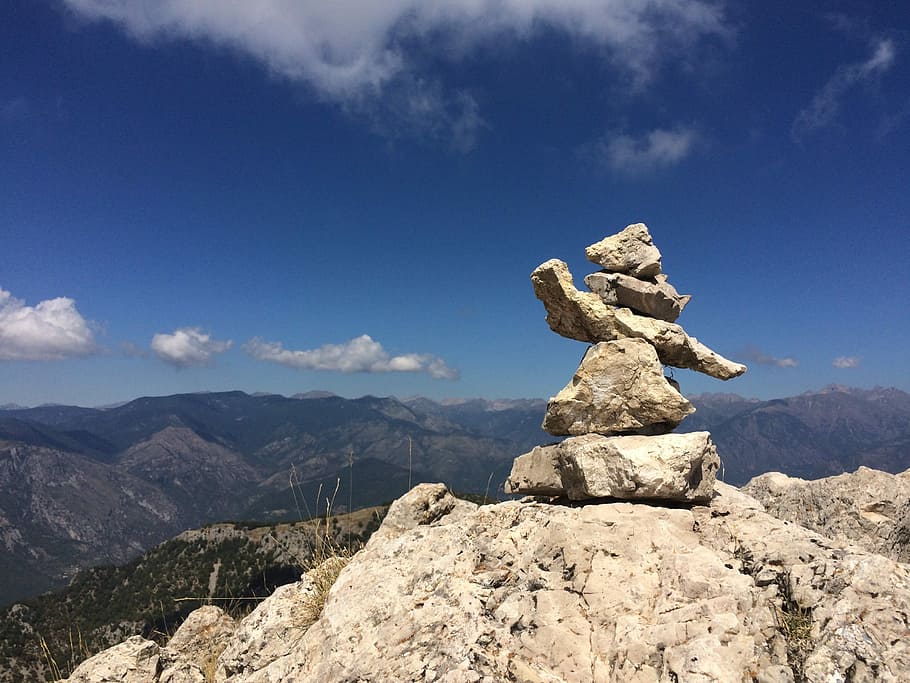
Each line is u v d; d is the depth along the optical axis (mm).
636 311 1373
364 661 969
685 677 841
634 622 943
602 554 1054
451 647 917
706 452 1187
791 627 918
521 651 951
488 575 1088
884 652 849
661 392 1241
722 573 973
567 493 1255
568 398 1299
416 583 1121
